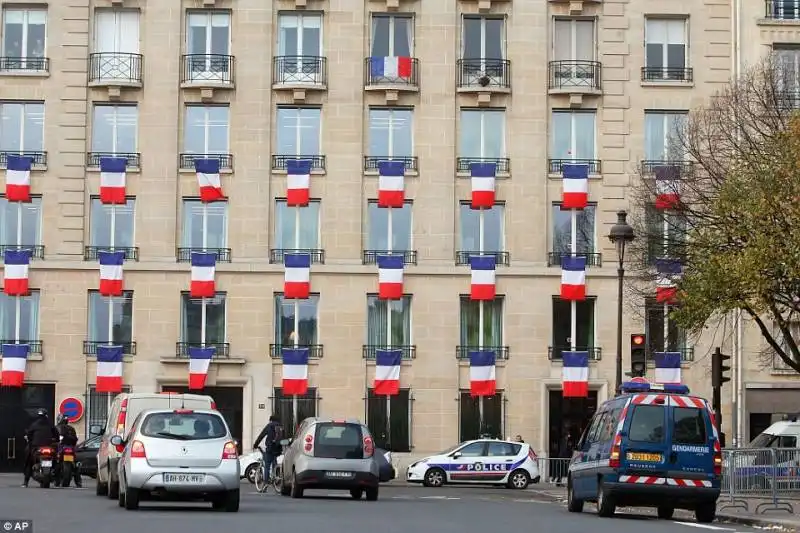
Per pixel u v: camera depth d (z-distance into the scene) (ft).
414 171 208.54
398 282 205.98
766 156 151.64
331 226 207.92
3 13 208.23
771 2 211.41
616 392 145.69
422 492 164.14
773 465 122.21
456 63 209.56
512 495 161.38
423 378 207.00
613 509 101.71
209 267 205.16
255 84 208.23
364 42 209.46
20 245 206.90
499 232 209.46
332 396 206.18
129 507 92.58
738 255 144.87
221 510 96.27
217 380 205.46
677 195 169.17
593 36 212.02
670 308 202.18
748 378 206.49
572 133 211.00
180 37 208.54
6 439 205.16
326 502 116.26
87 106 208.03
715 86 211.00
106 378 203.82
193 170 207.62
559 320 208.95
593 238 209.67
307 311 207.82
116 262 204.54
